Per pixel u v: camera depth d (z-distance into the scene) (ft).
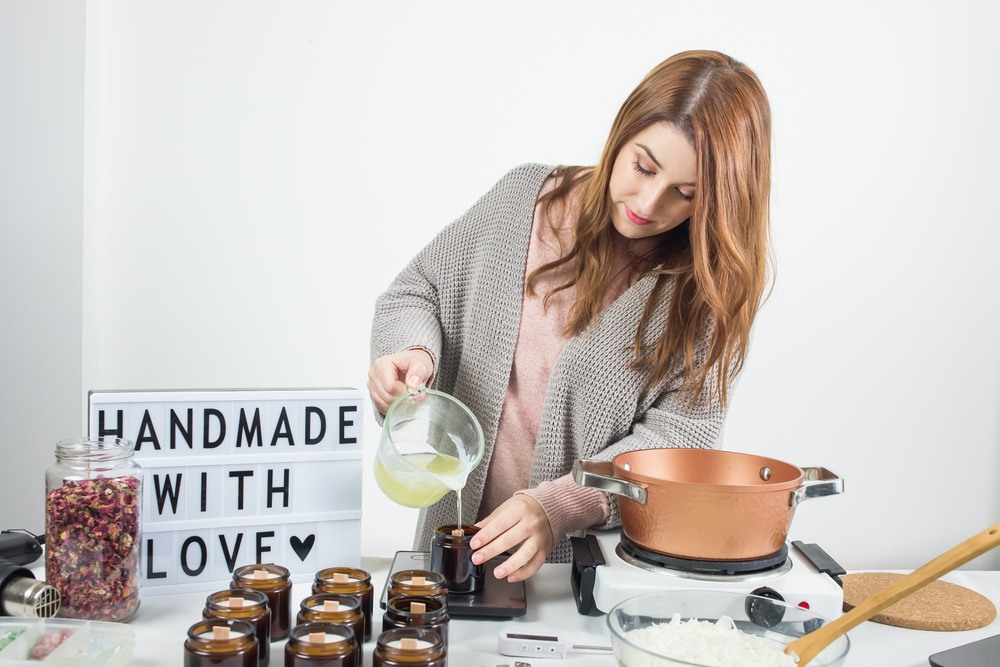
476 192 8.96
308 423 4.53
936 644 4.02
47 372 8.18
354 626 3.47
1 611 3.67
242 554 4.46
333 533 4.62
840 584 4.04
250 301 8.87
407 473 4.21
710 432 5.22
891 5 8.80
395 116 8.86
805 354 9.07
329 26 8.73
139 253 8.72
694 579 3.97
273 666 3.55
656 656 3.09
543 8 8.84
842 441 9.17
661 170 4.78
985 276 9.08
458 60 8.85
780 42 8.85
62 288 8.16
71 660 3.20
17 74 7.96
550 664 3.65
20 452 8.18
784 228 8.95
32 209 8.06
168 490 4.32
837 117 8.89
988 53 8.88
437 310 5.96
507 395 5.73
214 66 8.66
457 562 4.19
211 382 8.89
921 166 8.96
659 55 8.89
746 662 3.22
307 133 8.80
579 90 8.91
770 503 3.92
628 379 5.36
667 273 5.33
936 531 9.31
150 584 4.32
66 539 3.79
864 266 9.02
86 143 8.21
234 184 8.77
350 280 8.96
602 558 4.21
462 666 3.59
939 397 9.18
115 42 8.54
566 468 5.59
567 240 5.64
